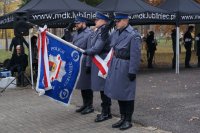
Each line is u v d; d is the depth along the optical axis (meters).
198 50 18.78
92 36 8.01
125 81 7.08
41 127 7.72
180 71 16.78
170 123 7.52
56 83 8.02
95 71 7.86
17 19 11.79
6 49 36.47
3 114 9.00
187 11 16.66
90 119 8.16
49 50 7.93
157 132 6.99
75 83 8.20
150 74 15.84
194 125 7.32
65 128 7.56
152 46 18.78
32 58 13.88
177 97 10.25
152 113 8.40
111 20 7.92
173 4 16.89
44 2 14.27
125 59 7.06
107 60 7.71
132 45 6.90
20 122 8.20
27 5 14.42
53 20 13.89
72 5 14.52
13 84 12.87
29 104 10.05
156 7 16.83
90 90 8.56
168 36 41.56
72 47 8.05
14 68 13.15
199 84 12.52
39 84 7.83
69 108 9.34
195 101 9.62
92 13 14.51
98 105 9.42
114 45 7.19
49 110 9.23
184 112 8.41
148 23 18.06
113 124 7.45
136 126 7.44
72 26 9.96
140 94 10.84
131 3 16.06
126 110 7.25
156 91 11.32
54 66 7.97
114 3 16.02
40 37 7.88
